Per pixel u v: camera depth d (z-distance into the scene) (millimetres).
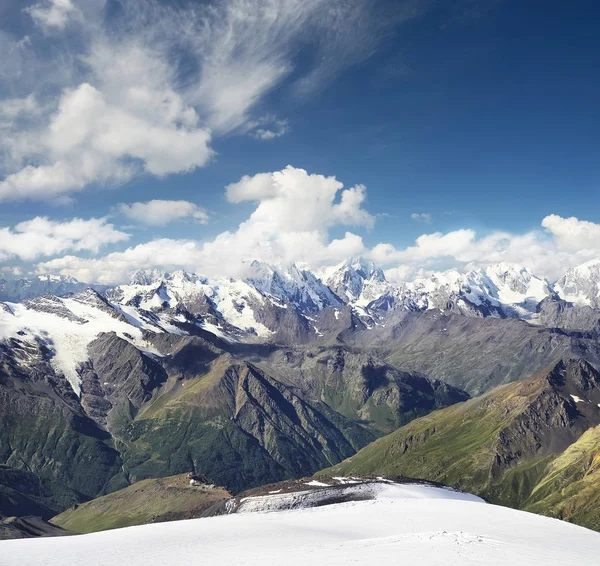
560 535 110500
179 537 115875
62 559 97750
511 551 84625
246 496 189000
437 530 113938
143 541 113188
